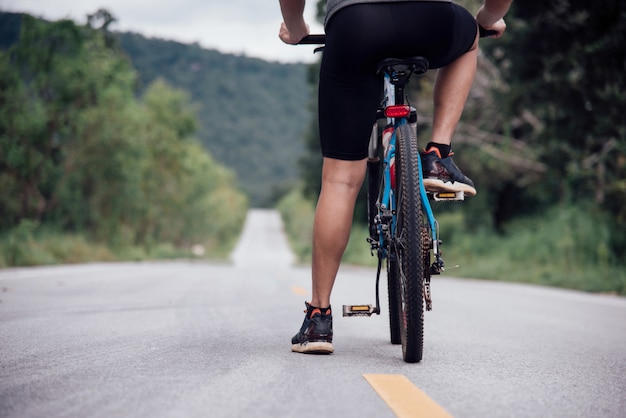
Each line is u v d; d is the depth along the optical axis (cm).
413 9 258
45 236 2509
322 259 278
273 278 1123
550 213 2141
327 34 273
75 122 3105
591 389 220
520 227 2458
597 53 1291
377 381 216
